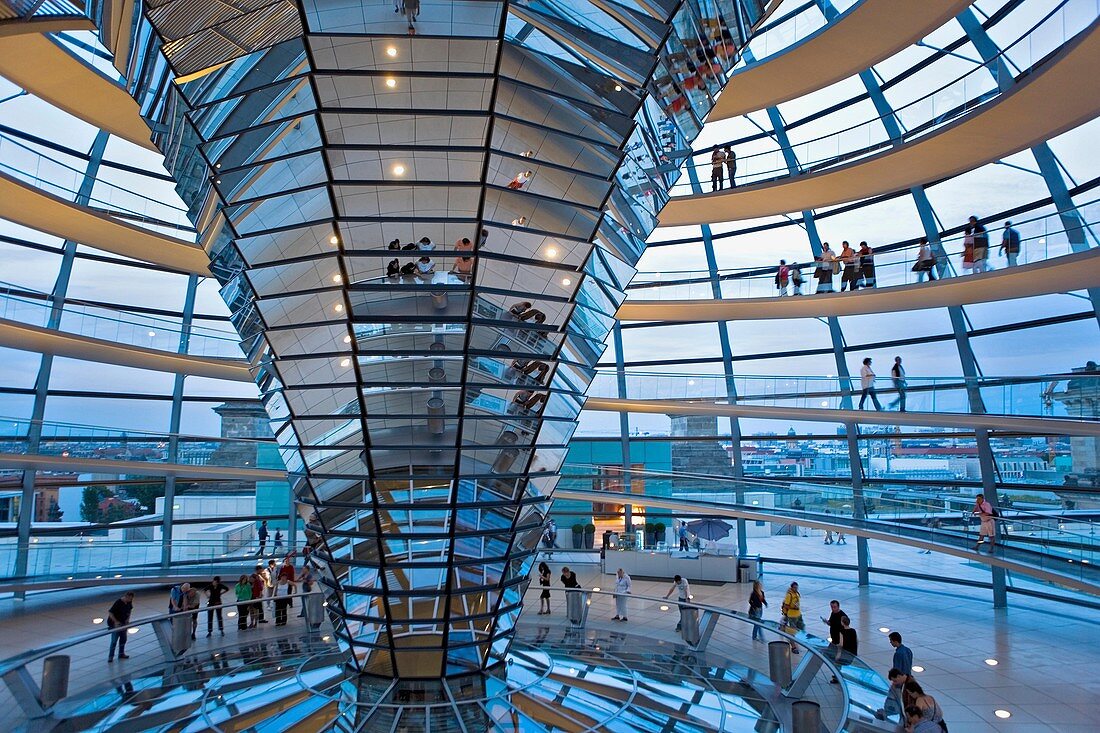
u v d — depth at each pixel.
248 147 9.59
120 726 9.67
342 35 8.48
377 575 10.98
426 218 9.69
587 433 30.44
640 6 9.26
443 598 10.99
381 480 10.61
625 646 13.32
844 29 17.36
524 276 10.35
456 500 10.73
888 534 20.03
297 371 10.71
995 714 13.27
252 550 24.30
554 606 15.55
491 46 8.74
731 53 11.75
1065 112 16.25
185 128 10.09
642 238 12.28
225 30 8.77
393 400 10.34
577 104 9.59
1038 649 17.16
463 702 10.31
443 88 8.96
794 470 26.98
